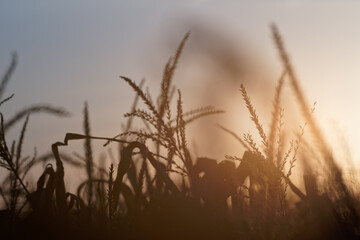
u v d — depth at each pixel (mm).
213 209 2307
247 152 2283
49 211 2424
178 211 2301
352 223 2072
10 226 2371
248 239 2182
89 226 2385
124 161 2477
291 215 2195
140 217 2342
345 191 2082
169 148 2393
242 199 2381
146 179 2662
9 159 2416
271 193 2188
